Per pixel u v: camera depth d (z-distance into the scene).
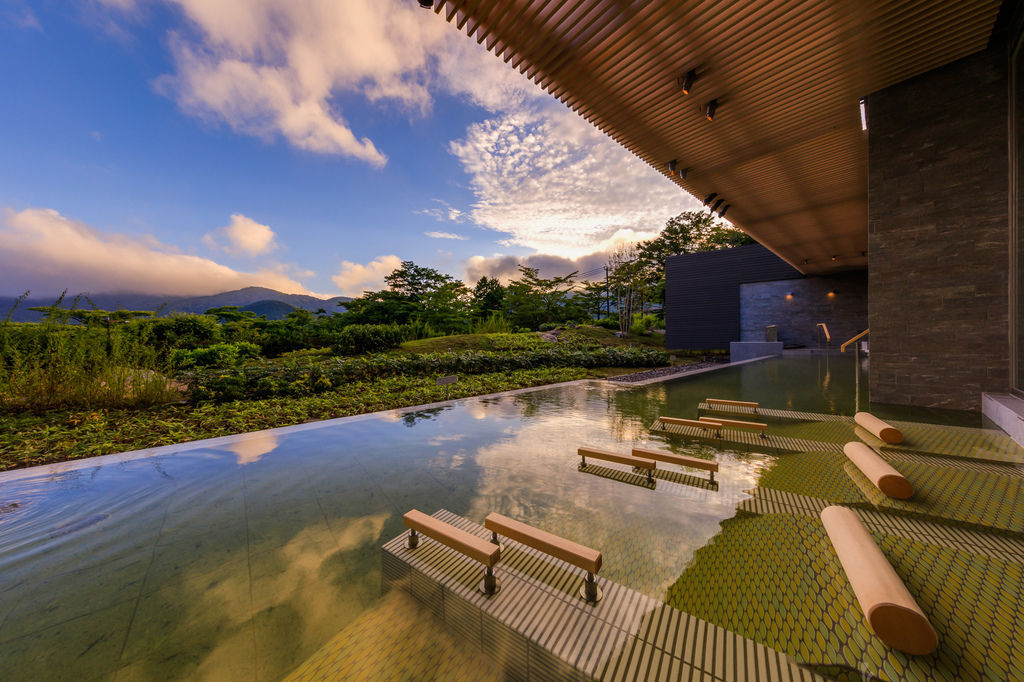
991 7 4.33
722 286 24.48
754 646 1.71
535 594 2.11
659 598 2.14
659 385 10.21
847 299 20.69
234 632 2.07
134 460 4.75
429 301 33.41
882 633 1.60
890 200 5.86
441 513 3.29
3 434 5.71
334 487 3.95
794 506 3.15
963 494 2.96
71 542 2.98
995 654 1.53
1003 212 5.16
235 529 3.16
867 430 4.86
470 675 1.84
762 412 6.53
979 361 5.37
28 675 1.79
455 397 8.81
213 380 8.10
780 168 8.51
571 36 4.65
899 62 5.22
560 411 7.27
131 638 2.03
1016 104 4.84
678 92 5.73
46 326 7.69
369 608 2.27
